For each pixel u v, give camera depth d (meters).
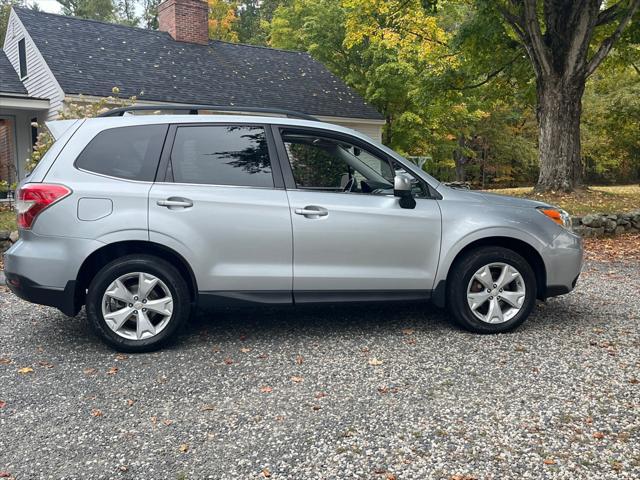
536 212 4.66
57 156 4.11
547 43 13.19
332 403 3.27
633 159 36.69
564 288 4.68
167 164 4.18
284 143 4.39
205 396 3.38
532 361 3.92
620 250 9.13
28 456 2.70
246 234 4.18
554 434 2.87
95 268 4.23
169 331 4.17
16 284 4.04
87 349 4.27
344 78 23.73
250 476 2.51
